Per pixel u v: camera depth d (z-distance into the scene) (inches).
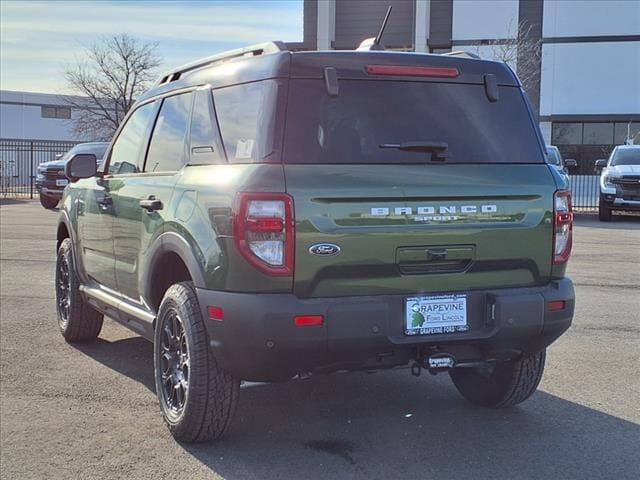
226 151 160.7
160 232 173.0
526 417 186.5
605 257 467.2
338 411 191.6
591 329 274.4
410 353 154.4
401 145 155.5
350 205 146.1
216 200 151.3
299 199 143.5
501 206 157.8
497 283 158.9
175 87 193.8
